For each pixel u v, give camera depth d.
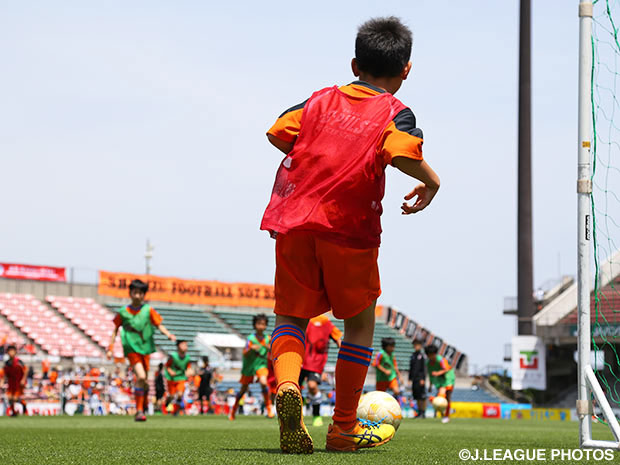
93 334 37.66
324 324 11.84
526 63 34.75
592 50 5.21
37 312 37.66
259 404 30.94
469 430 10.62
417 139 3.67
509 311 37.72
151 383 34.16
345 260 3.76
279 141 3.88
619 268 23.62
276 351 3.76
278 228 3.75
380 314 48.38
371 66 4.08
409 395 33.94
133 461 3.41
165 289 43.34
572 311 35.25
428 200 3.79
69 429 8.68
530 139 34.75
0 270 38.12
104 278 41.44
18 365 19.19
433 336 45.19
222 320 44.50
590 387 4.86
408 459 3.63
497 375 41.22
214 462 3.31
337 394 4.15
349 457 3.61
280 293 3.85
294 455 3.63
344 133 3.79
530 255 34.78
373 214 3.81
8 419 14.34
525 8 35.06
